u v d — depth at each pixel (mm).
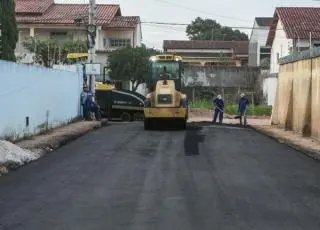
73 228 8055
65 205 9602
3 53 24984
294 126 25984
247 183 11953
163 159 15727
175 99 26234
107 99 35469
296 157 16672
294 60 25969
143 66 46250
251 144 20234
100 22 50500
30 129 21250
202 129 27109
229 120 36812
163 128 27375
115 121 34969
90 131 25156
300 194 10820
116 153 17031
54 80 25344
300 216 8930
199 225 8234
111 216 8781
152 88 28453
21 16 50156
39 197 10289
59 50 41750
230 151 17922
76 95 31047
